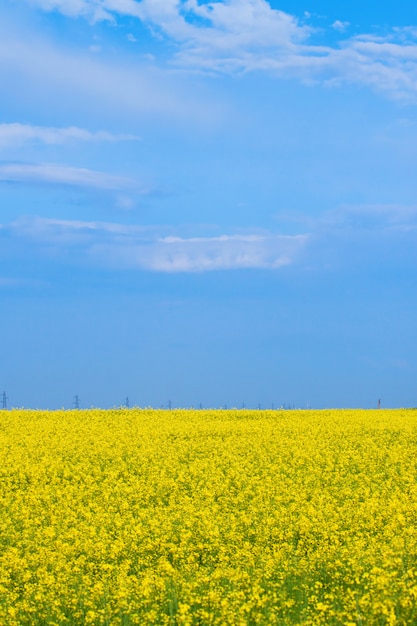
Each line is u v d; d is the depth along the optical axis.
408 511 16.77
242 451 26.91
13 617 11.13
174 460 24.98
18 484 22.05
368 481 21.41
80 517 18.11
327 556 13.40
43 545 15.32
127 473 23.11
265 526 15.81
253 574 12.46
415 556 13.05
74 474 23.09
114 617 11.02
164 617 10.91
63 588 12.22
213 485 20.89
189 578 12.51
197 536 15.60
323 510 17.14
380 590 10.74
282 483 20.80
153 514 18.00
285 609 11.00
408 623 10.19
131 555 14.41
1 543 15.71
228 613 10.45
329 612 10.42
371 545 13.90
